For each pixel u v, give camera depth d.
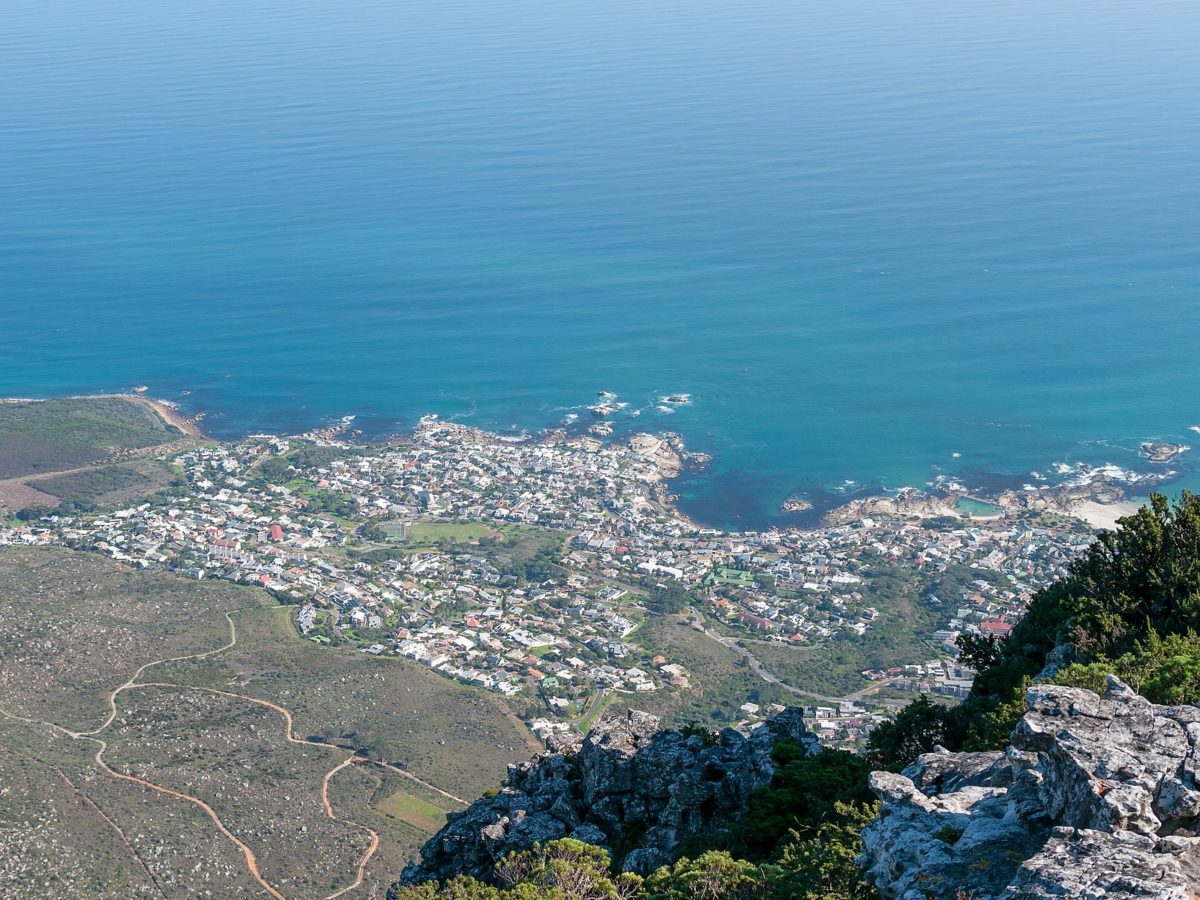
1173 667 46.12
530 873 49.06
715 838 53.50
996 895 27.47
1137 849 25.75
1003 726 48.12
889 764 56.72
